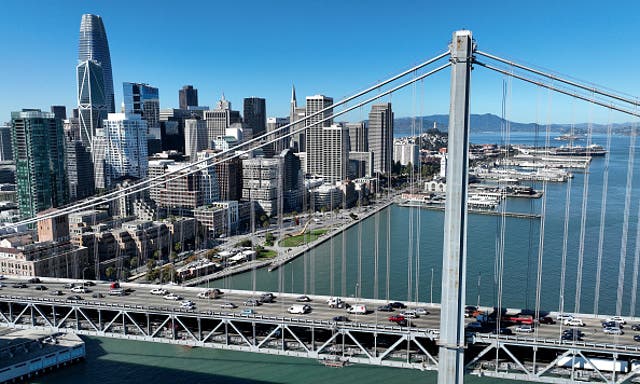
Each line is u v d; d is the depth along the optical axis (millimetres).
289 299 99375
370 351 76125
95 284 115938
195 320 93750
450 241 64625
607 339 73312
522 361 72625
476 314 84375
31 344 108125
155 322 95938
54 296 104250
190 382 97938
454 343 65500
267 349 78625
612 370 67312
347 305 93000
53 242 180125
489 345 70500
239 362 106500
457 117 63438
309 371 102062
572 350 68125
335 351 76312
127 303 97312
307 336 84500
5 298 94812
